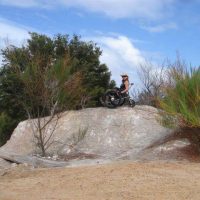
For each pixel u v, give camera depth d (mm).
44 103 16812
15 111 27438
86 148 16688
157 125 17141
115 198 7840
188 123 13359
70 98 17672
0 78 25844
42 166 13039
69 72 17109
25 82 16734
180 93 13453
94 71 30312
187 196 7949
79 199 7828
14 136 18375
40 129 16141
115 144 16641
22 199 7914
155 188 8508
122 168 10398
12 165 13047
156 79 24109
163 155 13219
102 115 18141
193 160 12586
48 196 8125
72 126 17797
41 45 28203
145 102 25953
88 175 9812
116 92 18578
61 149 16688
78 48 29906
